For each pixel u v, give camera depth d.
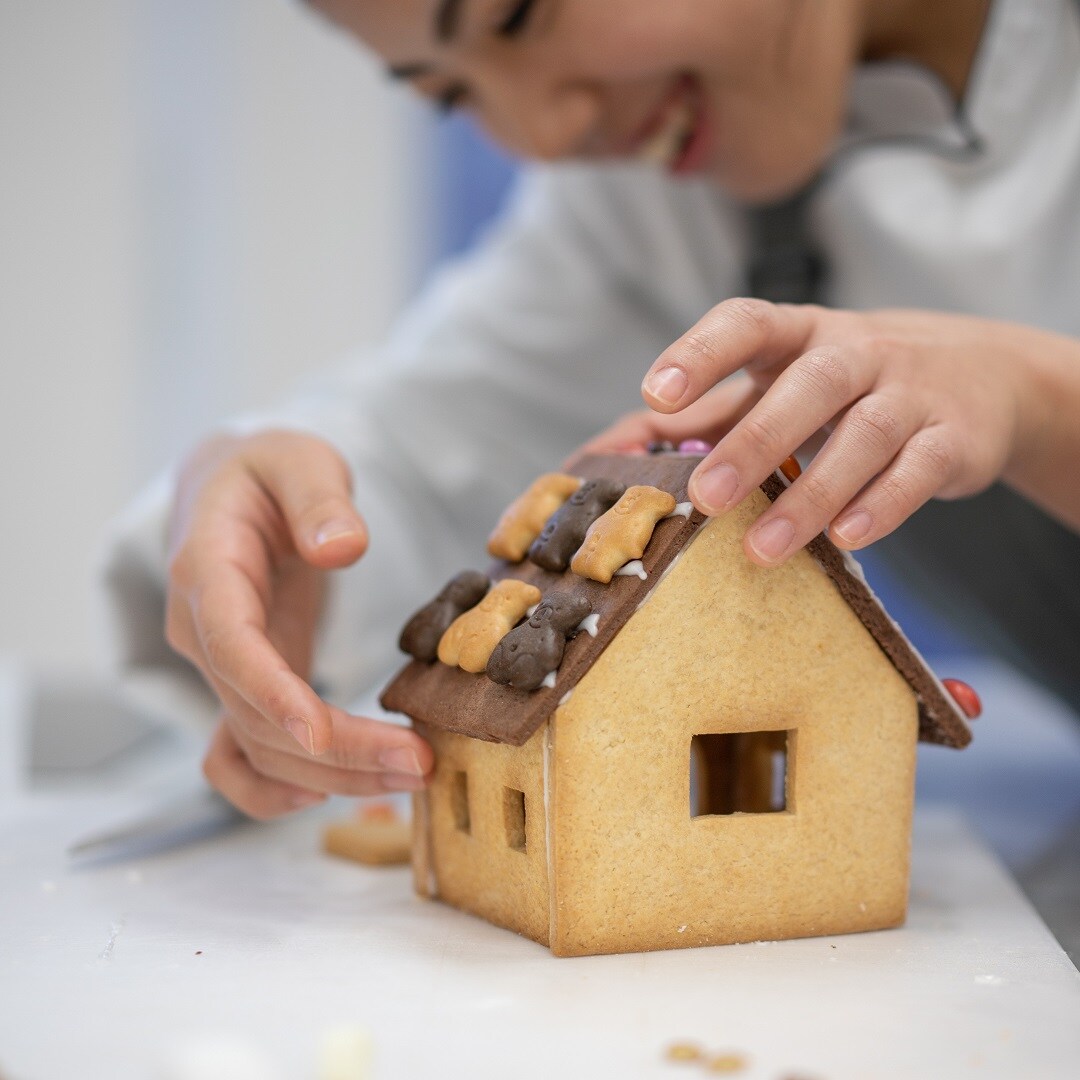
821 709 0.49
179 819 0.63
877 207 0.75
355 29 0.66
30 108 1.53
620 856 0.48
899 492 0.47
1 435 1.57
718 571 0.48
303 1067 0.40
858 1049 0.41
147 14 1.58
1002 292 0.72
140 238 1.60
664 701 0.48
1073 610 0.77
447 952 0.48
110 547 0.68
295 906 0.54
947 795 0.77
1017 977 0.46
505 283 0.90
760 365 0.50
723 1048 0.41
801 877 0.49
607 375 0.90
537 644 0.47
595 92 0.66
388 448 0.83
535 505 0.53
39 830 0.66
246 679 0.50
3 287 1.55
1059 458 0.53
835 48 0.68
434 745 0.53
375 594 0.75
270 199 1.62
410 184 1.64
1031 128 0.72
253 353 1.64
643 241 0.87
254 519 0.56
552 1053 0.41
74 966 0.47
